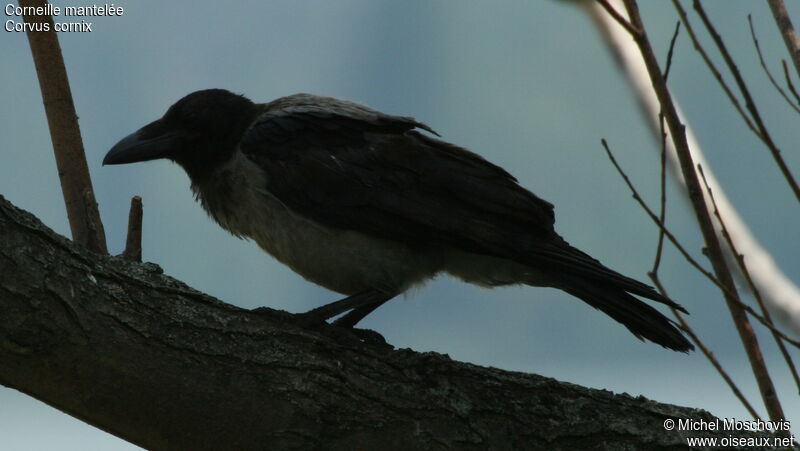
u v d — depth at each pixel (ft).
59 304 23.30
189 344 24.40
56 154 30.12
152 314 24.38
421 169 31.68
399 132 32.89
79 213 29.86
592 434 25.70
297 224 32.22
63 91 30.22
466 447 25.23
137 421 24.12
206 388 24.23
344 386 25.20
